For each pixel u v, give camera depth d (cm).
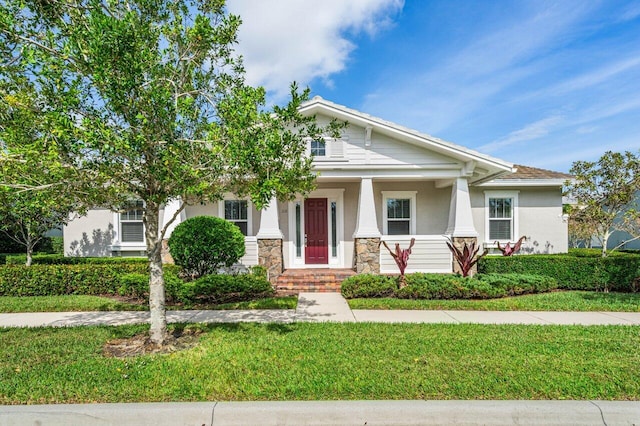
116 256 1236
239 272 995
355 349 480
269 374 399
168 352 474
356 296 860
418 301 798
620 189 1026
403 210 1252
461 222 1061
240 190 511
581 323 639
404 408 329
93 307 761
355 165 1050
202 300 830
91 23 397
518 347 487
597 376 394
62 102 394
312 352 468
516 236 1273
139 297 855
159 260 511
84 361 441
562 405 335
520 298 830
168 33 466
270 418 326
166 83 467
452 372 402
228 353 465
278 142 434
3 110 420
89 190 436
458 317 681
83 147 390
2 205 466
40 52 406
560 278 973
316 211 1220
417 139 1019
